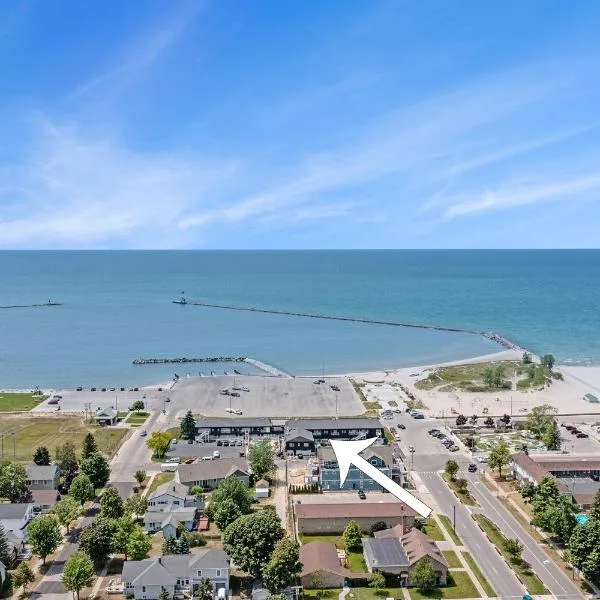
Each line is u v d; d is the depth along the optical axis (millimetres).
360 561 89438
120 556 90688
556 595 79688
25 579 79750
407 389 195375
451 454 135500
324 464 116312
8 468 109062
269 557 81562
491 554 90250
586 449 140250
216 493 101750
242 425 148875
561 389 197500
